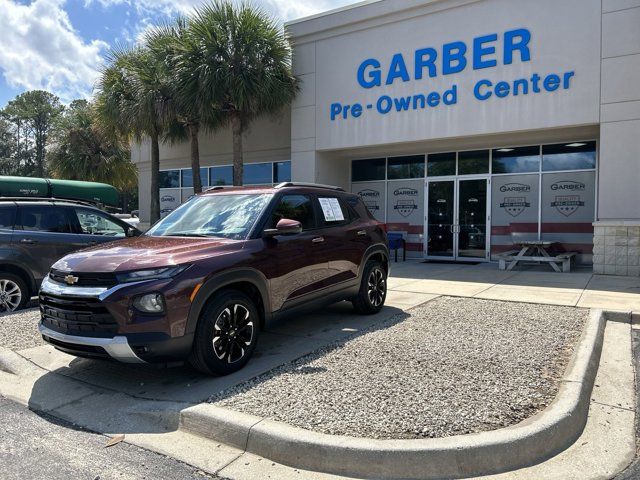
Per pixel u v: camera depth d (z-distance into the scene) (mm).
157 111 14109
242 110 13812
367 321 6699
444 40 12086
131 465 3281
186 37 13414
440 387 4164
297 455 3254
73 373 5008
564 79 10711
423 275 11203
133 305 4129
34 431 3809
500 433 3287
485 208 13898
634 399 4250
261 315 5160
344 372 4602
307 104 14227
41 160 61656
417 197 14992
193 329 4348
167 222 5879
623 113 10180
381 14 12812
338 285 6262
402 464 3096
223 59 12938
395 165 15320
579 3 10523
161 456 3402
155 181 16688
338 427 3447
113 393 4484
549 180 13016
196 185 15500
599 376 4770
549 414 3543
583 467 3188
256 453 3404
